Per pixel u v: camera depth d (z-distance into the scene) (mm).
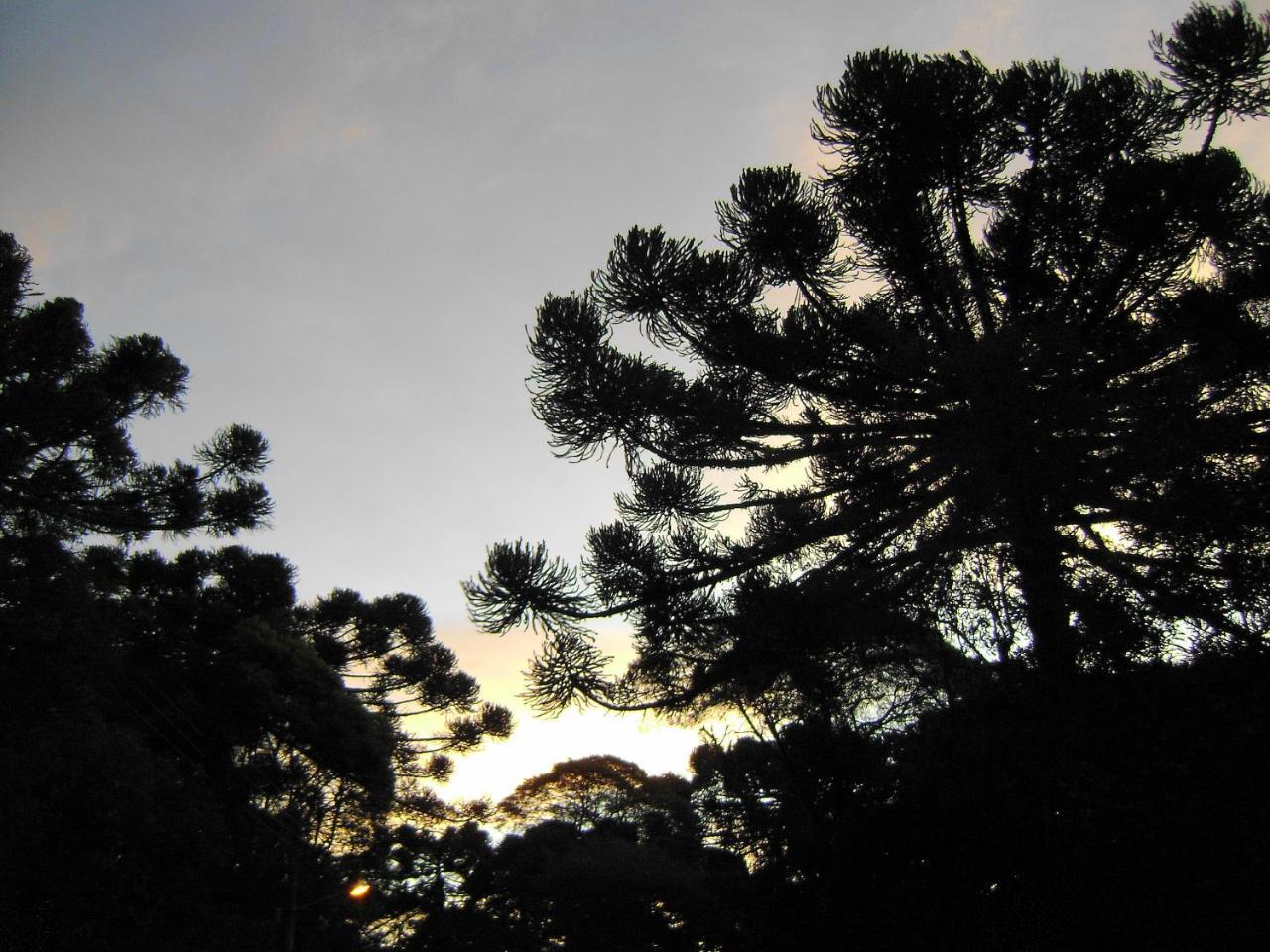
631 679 8742
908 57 8297
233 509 17625
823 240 8461
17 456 14641
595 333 8680
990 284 8242
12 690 14312
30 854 14242
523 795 33219
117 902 14906
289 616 24672
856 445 8070
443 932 25812
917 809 5809
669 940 9922
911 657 6965
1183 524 5723
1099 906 4812
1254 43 7816
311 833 22141
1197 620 5594
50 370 15125
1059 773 5188
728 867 7859
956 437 6539
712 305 8266
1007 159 8289
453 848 27078
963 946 5297
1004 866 5430
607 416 8602
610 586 8531
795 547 8141
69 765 14953
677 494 9523
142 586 21844
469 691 25516
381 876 25375
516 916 26250
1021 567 5969
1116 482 6105
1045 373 6320
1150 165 7727
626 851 12000
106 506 16812
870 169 8227
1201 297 7418
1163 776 4914
